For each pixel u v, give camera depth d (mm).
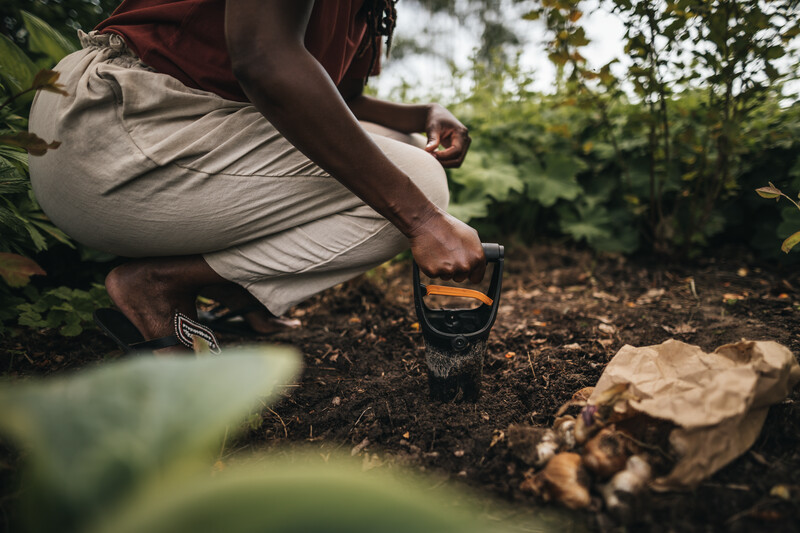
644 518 781
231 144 1052
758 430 890
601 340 1609
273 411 1212
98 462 507
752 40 1776
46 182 1089
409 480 921
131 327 1206
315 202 1161
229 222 1119
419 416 1143
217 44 1032
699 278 2318
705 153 2299
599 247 2750
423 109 1597
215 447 1012
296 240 1194
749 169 2480
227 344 1700
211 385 564
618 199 2928
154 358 598
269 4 827
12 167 1355
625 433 862
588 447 837
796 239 1194
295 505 537
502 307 2109
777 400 894
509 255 2871
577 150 2998
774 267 2377
